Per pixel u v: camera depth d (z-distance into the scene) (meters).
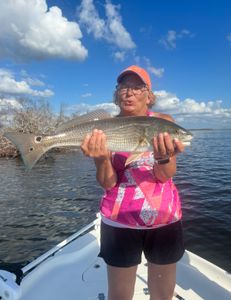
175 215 0.97
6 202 5.21
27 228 3.83
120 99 1.03
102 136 0.91
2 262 2.85
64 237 3.49
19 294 1.13
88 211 4.53
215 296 1.34
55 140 1.02
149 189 0.96
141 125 0.98
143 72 1.02
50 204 5.00
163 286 0.99
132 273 0.98
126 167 0.99
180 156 10.73
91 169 8.88
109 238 0.98
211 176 6.36
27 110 14.19
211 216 3.52
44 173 8.35
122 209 0.96
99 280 1.46
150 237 0.97
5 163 10.84
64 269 1.54
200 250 2.66
